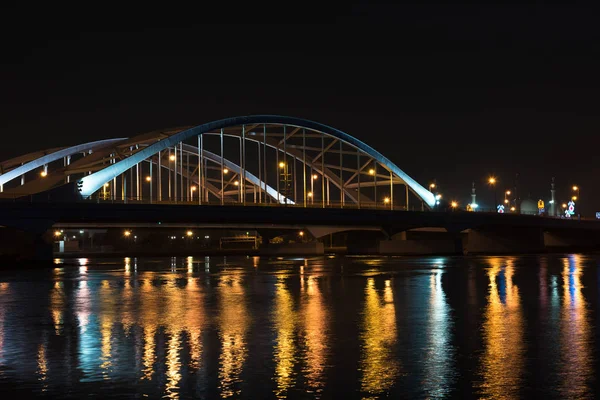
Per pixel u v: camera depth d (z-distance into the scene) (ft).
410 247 421.59
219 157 457.68
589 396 69.36
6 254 282.15
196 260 359.66
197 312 130.11
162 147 337.11
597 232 571.69
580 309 131.34
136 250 587.27
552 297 153.38
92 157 346.54
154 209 287.07
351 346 93.76
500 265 289.33
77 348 94.12
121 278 218.38
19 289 179.32
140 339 100.58
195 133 353.92
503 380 75.20
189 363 84.07
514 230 477.36
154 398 69.77
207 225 348.59
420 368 80.74
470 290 171.22
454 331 105.29
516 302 143.64
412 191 468.34
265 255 445.78
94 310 134.62
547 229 542.16
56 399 69.67
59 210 271.90
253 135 431.43
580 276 218.59
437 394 70.38
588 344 94.22
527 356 86.79
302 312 129.08
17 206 265.13
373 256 407.03
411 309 132.77
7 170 377.91
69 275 232.73
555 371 78.95
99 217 277.23
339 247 524.93
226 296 159.33
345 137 433.48
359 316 122.93
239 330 107.86
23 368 82.12
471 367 81.10
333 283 195.72
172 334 104.68
